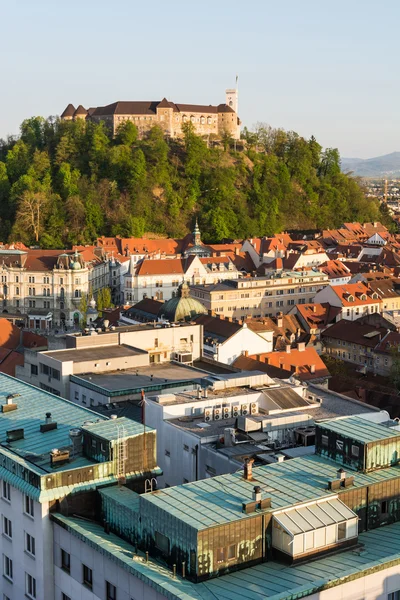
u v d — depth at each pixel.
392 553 62.28
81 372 126.19
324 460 72.88
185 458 90.50
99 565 62.09
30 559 68.81
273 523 61.09
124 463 70.00
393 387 164.75
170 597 54.38
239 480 67.44
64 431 79.88
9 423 82.75
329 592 56.84
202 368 145.00
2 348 159.25
